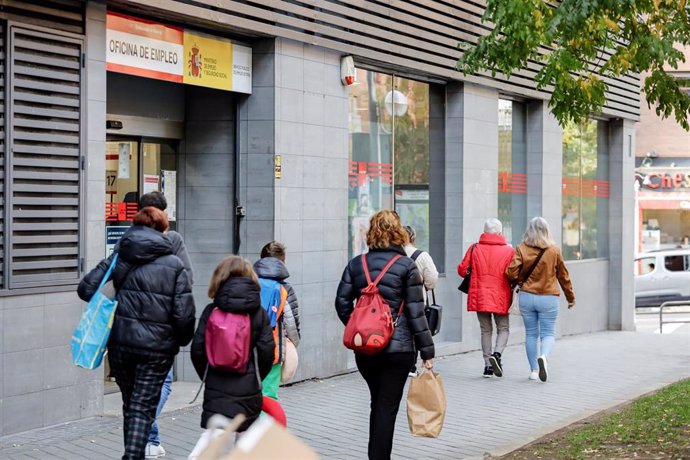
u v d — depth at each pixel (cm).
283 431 261
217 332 641
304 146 1209
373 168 1406
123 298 696
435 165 1552
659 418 934
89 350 688
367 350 723
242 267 657
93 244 940
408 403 750
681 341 1847
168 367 705
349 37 1266
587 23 1028
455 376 1307
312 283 1224
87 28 930
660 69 1127
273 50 1160
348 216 1356
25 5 871
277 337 774
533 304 1248
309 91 1216
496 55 1088
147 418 696
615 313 2120
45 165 892
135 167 1122
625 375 1348
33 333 884
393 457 842
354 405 1073
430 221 1550
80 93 925
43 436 868
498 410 1066
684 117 1145
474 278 1275
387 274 743
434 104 1545
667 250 2934
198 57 1088
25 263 874
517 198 1772
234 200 1175
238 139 1172
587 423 962
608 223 2136
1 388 857
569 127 1952
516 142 1769
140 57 1009
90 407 944
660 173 3709
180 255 777
